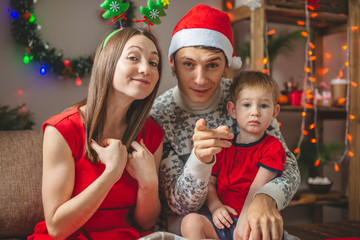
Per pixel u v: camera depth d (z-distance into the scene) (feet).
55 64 6.40
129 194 3.36
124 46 3.08
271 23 8.06
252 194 3.31
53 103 6.69
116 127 3.44
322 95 8.00
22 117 5.99
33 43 6.25
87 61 6.63
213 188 3.71
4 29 6.36
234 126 3.99
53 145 2.99
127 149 3.39
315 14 6.97
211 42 3.51
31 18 6.18
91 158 3.07
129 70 3.01
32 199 4.03
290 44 7.89
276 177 3.40
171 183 3.62
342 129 8.93
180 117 3.99
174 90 4.18
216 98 4.03
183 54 3.58
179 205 3.50
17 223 3.94
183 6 7.59
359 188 7.41
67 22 6.78
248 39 8.06
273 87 3.65
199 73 3.57
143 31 3.27
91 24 6.97
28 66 6.52
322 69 8.59
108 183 2.86
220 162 3.73
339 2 7.39
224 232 3.30
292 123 8.38
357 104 7.45
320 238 4.23
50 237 3.06
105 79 3.07
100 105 3.08
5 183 3.97
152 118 3.98
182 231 3.28
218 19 3.65
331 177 8.61
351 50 7.45
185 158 3.83
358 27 7.43
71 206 2.79
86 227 3.18
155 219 3.64
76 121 3.16
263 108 3.58
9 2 6.39
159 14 3.63
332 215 8.76
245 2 7.19
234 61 3.97
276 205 3.05
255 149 3.59
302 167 7.68
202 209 3.72
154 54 3.18
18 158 4.16
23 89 6.49
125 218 3.47
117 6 3.43
